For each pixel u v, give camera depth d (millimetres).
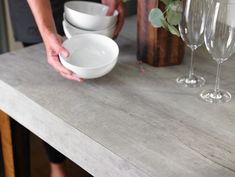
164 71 1484
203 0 1267
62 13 1954
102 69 1383
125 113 1277
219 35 1217
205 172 1064
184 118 1251
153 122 1237
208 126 1217
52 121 1295
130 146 1151
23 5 1946
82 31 1545
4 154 1771
